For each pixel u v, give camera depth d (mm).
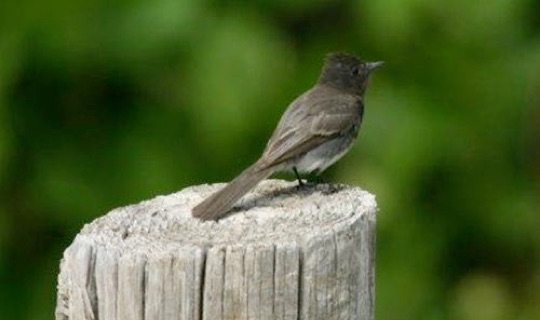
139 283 7949
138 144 14242
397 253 14250
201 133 13859
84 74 14172
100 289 8078
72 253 8227
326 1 13828
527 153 14719
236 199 9109
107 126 14328
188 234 8297
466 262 14867
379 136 13930
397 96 14086
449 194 14539
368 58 14062
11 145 13945
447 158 14164
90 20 13992
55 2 13945
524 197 14766
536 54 14484
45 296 14398
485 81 14375
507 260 14922
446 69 14242
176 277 7914
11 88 13906
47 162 14273
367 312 8453
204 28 13750
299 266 8023
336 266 8164
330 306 8125
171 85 14047
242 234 8227
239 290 7930
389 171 13891
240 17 13773
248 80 13578
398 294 14227
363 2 13781
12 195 14250
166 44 13812
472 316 14852
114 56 14023
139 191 14125
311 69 13805
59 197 14219
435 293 14430
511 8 14148
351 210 8672
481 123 14422
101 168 14297
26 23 13930
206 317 7930
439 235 14516
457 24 14117
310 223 8398
